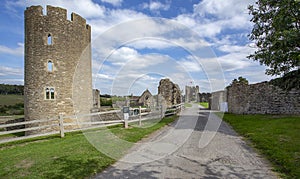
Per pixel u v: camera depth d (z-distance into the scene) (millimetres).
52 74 14570
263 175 3789
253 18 9297
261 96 14906
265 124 9562
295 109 13070
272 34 8219
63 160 4715
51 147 6109
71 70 15250
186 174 3885
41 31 14562
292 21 6637
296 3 6273
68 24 15250
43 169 4168
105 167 4281
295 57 6664
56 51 14695
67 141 7027
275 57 7496
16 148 6406
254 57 9031
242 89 16406
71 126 13906
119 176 3807
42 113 14375
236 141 6605
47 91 14523
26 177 3783
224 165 4352
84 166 4305
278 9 7742
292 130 7695
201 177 3740
